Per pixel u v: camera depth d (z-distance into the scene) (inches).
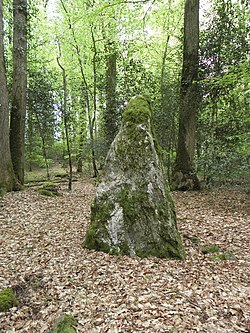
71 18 450.9
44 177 660.1
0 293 128.5
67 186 524.1
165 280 139.6
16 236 218.2
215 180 394.6
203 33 405.7
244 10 343.6
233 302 118.3
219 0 374.3
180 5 538.6
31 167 797.9
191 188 389.1
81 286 138.7
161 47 590.6
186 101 386.6
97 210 186.1
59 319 109.1
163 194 174.7
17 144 422.3
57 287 137.9
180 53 479.8
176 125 462.9
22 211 290.5
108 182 183.9
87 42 523.5
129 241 173.0
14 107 419.2
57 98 592.4
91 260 166.9
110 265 158.9
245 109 372.8
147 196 172.1
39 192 387.2
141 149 175.9
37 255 180.4
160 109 440.5
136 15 451.8
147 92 478.6
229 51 360.2
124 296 125.6
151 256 167.9
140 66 490.0
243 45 351.6
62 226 245.1
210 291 127.9
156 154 180.2
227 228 225.1
